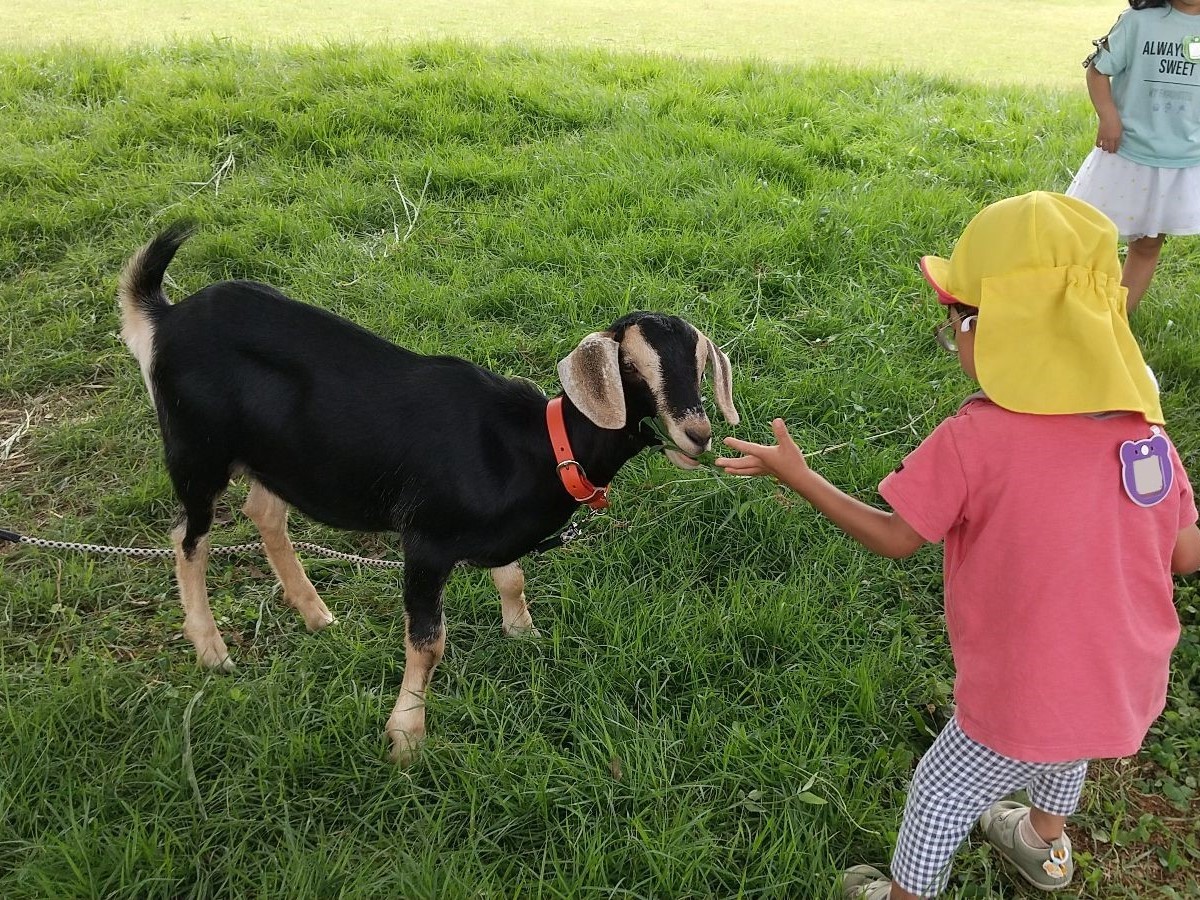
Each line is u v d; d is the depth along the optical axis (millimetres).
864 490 3971
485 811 2775
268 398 2943
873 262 5609
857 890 2551
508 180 6430
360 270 5406
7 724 2891
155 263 3135
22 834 2637
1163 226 4836
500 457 2830
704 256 5512
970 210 6188
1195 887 2693
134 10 12500
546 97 7723
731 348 4840
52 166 6277
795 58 10977
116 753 2861
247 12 12664
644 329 2607
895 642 3287
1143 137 4719
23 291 5207
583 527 3850
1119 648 2051
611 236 5738
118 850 2539
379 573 3703
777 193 6312
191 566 3199
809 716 3055
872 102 8320
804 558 3674
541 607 3547
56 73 7996
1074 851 2783
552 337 4836
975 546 2141
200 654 3240
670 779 2846
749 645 3340
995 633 2121
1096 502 2025
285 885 2494
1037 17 15195
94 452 4250
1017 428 2051
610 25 12781
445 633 3174
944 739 2312
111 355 4805
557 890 2537
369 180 6449
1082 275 1995
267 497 3256
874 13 15016
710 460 2621
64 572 3621
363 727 2971
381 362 2975
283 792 2750
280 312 3010
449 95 7645
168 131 7000
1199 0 4504
